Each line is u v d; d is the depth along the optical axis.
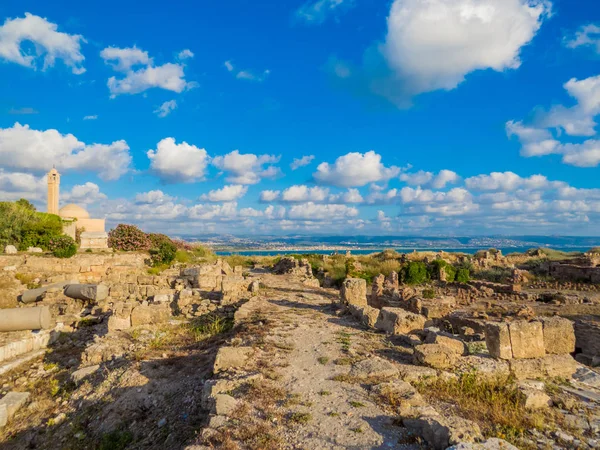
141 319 15.34
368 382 7.93
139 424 8.12
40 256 27.14
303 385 7.77
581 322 18.78
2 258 25.70
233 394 7.41
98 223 42.47
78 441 8.18
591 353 16.34
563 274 36.84
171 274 28.50
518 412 6.93
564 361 9.28
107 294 21.11
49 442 8.49
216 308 17.00
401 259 45.19
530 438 6.06
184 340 13.25
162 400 8.70
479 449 5.05
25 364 13.95
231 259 45.25
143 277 25.12
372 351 10.23
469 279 34.56
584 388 8.60
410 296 22.45
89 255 28.64
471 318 17.19
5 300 21.09
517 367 8.88
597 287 30.77
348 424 6.18
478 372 8.53
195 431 6.70
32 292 21.36
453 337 10.63
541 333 9.53
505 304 24.45
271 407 6.79
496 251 52.53
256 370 8.55
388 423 6.20
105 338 13.93
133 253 31.36
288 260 36.53
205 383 8.12
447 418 6.25
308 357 9.65
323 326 13.00
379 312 13.23
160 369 10.19
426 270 33.56
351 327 12.99
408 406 6.60
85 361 12.42
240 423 6.25
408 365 8.99
